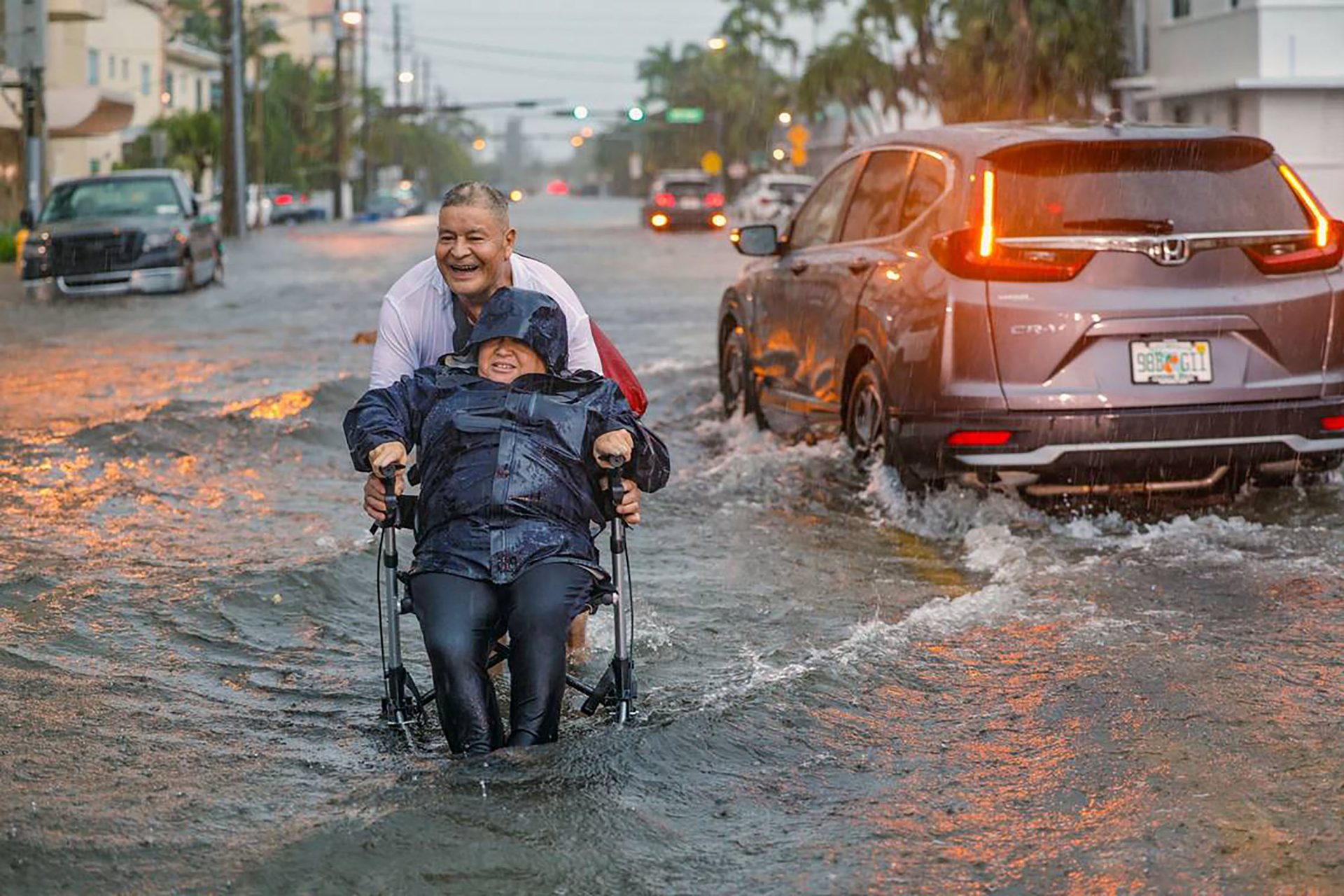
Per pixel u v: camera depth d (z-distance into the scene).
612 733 5.79
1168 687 6.52
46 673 6.64
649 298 28.27
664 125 165.62
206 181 87.38
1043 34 49.81
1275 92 40.66
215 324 23.61
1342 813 5.22
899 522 9.68
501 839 4.95
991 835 5.09
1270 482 10.09
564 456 5.71
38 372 17.39
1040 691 6.50
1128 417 9.15
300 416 13.42
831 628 7.48
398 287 6.41
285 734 6.05
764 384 12.56
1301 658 6.90
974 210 9.38
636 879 4.74
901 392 9.61
